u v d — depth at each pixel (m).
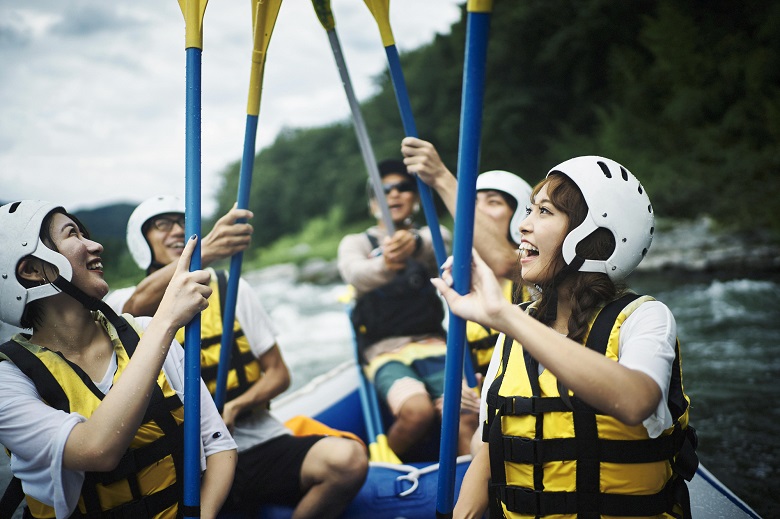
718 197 11.20
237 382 1.97
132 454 1.29
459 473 1.92
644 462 1.16
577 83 17.80
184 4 1.36
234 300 1.83
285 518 1.80
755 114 13.07
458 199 1.14
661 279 8.59
